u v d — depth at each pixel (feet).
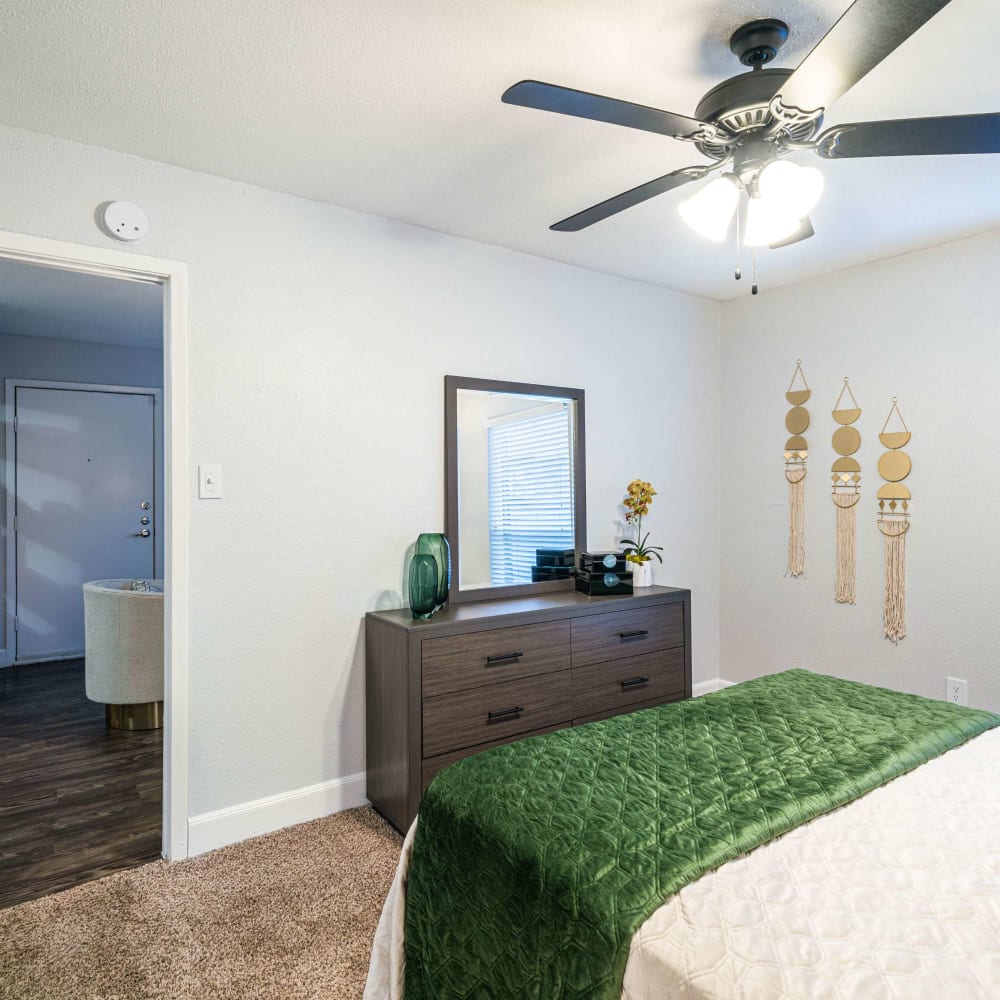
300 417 8.40
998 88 5.93
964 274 9.70
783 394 12.10
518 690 8.64
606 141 6.98
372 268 8.96
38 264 7.00
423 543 8.76
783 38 5.19
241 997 5.42
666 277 11.62
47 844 7.93
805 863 3.68
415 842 4.91
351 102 6.26
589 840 3.90
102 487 17.54
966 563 9.70
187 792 7.62
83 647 17.33
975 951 2.95
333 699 8.65
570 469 10.88
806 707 6.07
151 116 6.50
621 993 3.17
